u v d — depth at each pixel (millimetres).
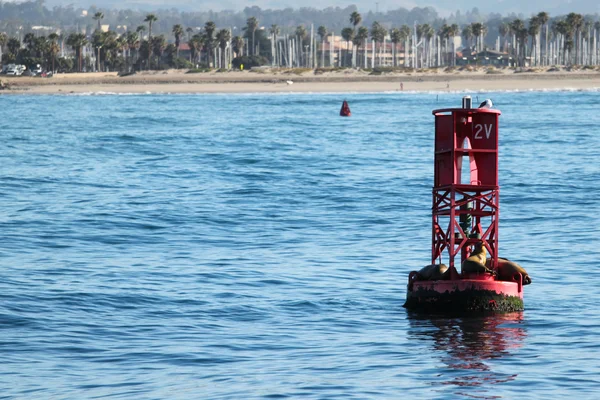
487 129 42375
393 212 75062
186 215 73062
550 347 36375
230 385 31344
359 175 100625
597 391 30375
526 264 53438
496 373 32719
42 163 115750
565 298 45062
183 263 54094
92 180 97375
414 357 35031
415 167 108125
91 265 53219
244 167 109688
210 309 43156
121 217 71750
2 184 93375
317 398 29875
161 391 30750
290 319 41469
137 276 50125
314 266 53312
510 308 42406
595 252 56625
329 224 69312
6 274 49906
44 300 44000
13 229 65875
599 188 87375
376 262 54500
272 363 34281
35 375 32750
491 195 42938
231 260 55125
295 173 103125
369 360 34656
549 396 29938
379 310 43312
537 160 114125
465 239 43188
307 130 171625
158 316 41750
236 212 75000
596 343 36781
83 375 32750
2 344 36688
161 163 115250
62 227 66938
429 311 42875
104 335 38344
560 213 73250
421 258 55625
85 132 170750
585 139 145000
